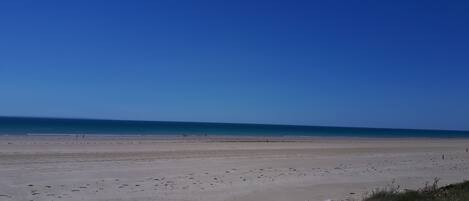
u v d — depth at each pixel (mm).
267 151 32844
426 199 11336
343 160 27703
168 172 19484
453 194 11703
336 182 18062
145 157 25312
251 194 14648
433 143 58094
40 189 14445
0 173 17391
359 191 15812
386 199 11875
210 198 13781
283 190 15625
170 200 13320
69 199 13055
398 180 19203
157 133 72250
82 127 96812
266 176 19078
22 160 21719
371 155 32562
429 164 26781
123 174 18438
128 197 13609
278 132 103000
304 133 101500
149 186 15672
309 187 16484
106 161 22734
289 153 31734
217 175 18938
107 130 82812
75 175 17688
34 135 51688
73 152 26594
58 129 81438
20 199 12789
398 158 30609
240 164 23453
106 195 13828
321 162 25953
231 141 48594
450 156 33938
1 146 29609
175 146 35562
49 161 21797
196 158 25750
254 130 116250
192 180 17328
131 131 80062
